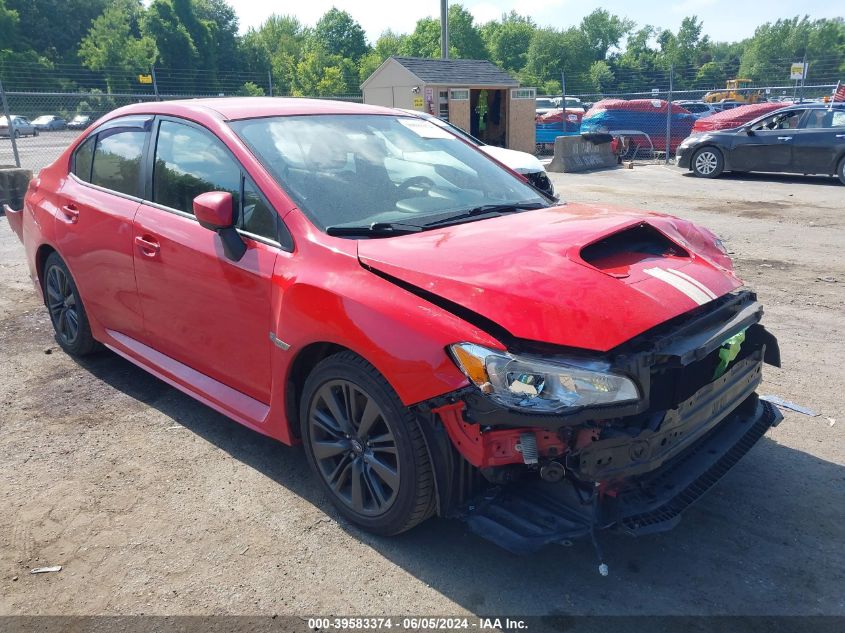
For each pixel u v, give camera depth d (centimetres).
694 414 268
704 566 279
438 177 372
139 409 420
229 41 8431
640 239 325
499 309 247
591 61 9669
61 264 468
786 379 452
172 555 288
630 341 249
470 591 266
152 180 387
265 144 344
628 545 292
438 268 268
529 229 305
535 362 238
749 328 311
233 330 335
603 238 292
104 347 502
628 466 244
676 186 1421
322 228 307
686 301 270
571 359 240
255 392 338
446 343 248
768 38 10512
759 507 318
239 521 311
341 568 280
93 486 338
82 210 430
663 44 12638
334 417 301
